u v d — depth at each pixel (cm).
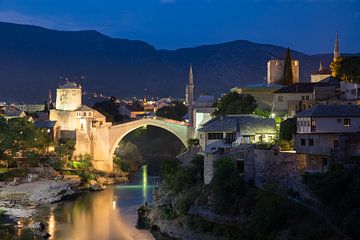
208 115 16625
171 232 10019
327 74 15600
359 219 7075
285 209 8206
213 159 10100
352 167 7944
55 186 14938
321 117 9244
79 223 11519
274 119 11950
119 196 15000
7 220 11756
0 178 15988
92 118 19725
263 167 9388
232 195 9125
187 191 10694
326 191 7875
